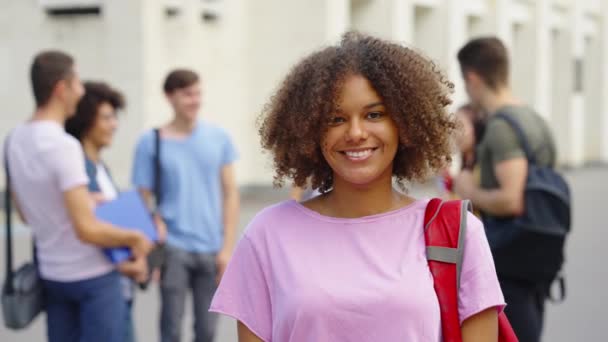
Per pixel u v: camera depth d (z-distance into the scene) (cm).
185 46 1434
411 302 208
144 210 451
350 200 226
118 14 1334
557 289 869
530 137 385
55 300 423
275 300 221
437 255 216
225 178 550
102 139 468
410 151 234
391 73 220
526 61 2578
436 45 2042
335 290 212
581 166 3042
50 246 412
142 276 425
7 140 414
